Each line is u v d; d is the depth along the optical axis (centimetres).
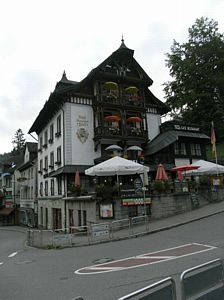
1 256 1502
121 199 1906
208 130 3831
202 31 4166
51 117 3388
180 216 1905
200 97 3866
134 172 1927
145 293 343
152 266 904
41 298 703
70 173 2761
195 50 4072
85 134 2920
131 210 1925
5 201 5516
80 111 2952
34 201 4147
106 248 1324
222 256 947
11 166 6588
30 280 888
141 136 3075
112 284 755
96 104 2947
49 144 3419
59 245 1544
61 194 2850
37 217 3925
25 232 3447
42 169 3722
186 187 2138
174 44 4338
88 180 2797
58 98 2950
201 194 2212
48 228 3281
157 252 1115
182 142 3109
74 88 2923
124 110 3073
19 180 4838
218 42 3934
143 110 3181
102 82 3055
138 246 1275
